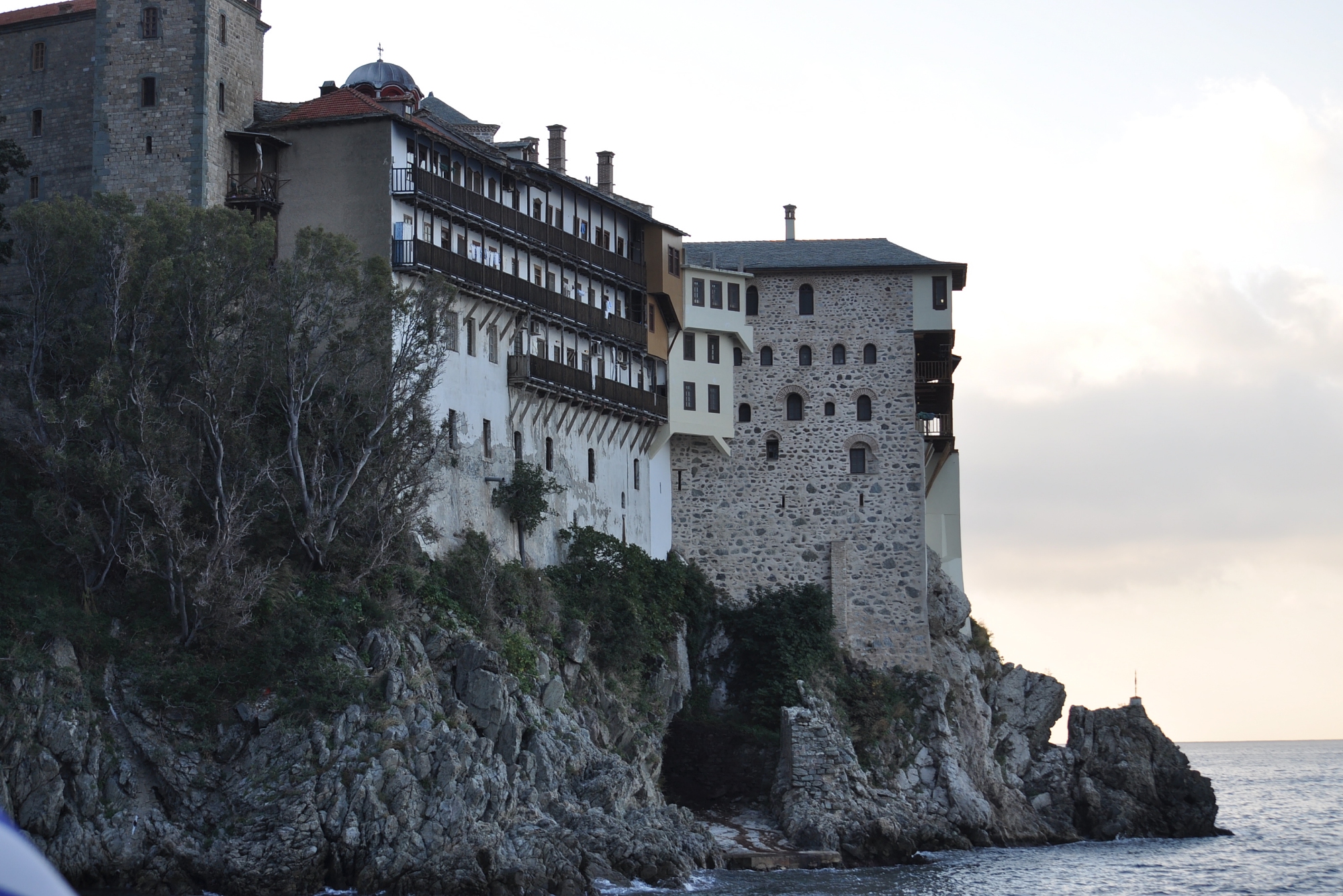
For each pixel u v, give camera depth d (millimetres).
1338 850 91562
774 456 93812
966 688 92688
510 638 69562
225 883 54188
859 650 91562
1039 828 90312
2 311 66625
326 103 73875
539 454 81062
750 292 95438
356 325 66938
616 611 80500
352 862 55188
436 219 74250
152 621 60312
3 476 63000
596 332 85312
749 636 89562
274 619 60656
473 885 55719
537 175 82000
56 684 56219
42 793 54188
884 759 86312
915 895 65125
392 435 65125
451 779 58188
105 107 72188
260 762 57312
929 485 98625
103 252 64250
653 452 92438
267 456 63844
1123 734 95188
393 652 61688
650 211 95750
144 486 60062
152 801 56250
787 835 77438
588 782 66250
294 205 72625
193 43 72000
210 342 62125
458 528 73562
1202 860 82438
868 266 94312
